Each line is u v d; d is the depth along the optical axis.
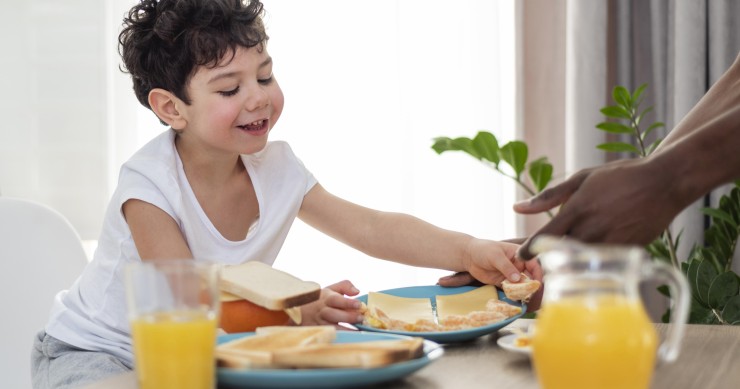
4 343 1.51
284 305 0.91
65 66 2.50
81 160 2.51
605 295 0.60
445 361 0.85
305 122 2.45
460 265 1.26
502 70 2.39
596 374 0.59
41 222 1.59
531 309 1.21
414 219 1.38
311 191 1.49
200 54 1.29
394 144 2.40
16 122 2.52
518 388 0.74
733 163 0.72
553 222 0.74
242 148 1.35
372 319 1.01
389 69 2.40
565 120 2.35
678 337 0.62
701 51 2.08
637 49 2.26
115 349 1.32
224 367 0.72
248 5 1.35
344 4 2.42
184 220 1.31
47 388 1.27
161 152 1.37
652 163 0.73
